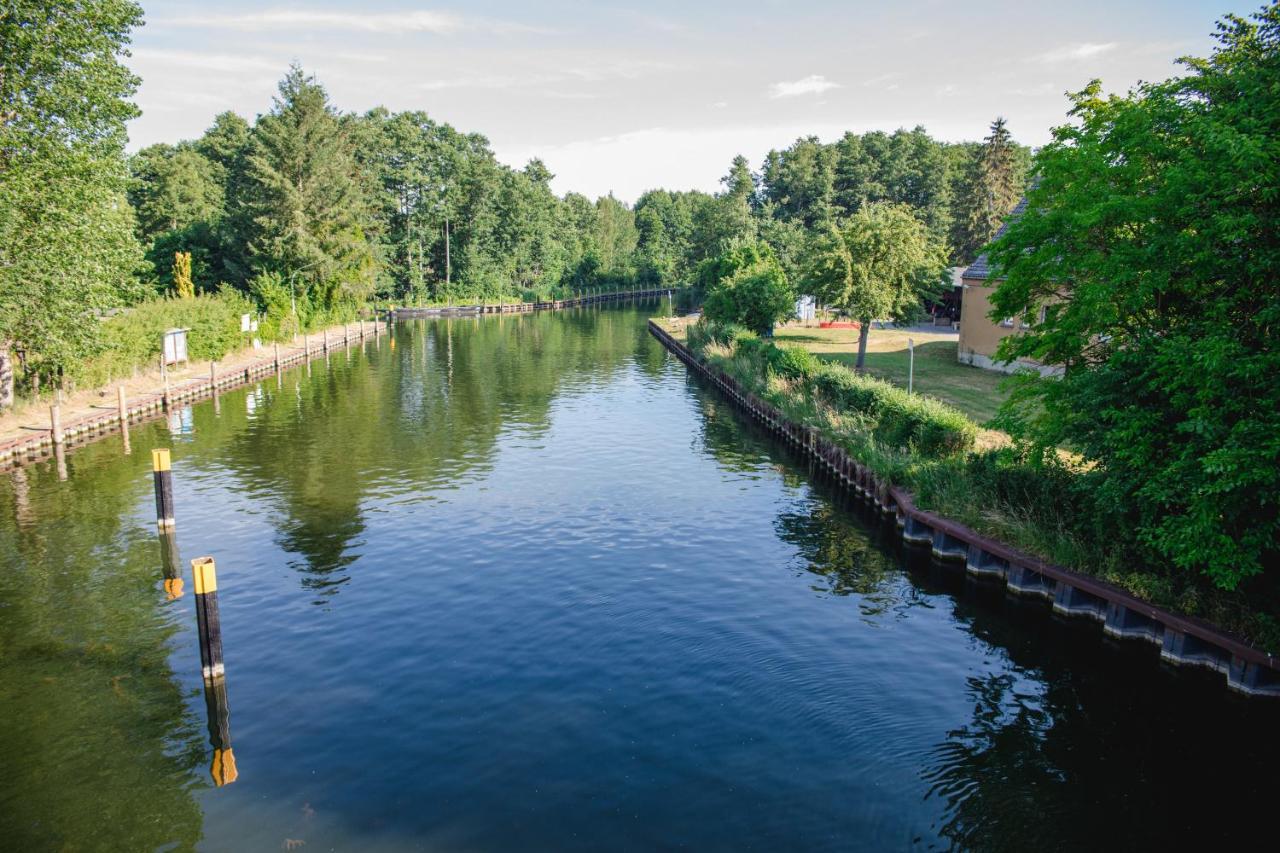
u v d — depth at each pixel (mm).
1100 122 15805
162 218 83875
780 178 116688
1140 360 13742
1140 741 12070
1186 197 12945
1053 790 10898
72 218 27891
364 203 88000
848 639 15227
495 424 34938
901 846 9781
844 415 27453
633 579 18016
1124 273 13688
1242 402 12070
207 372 46406
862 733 12164
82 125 29234
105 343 32250
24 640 15219
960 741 12008
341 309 77938
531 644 14938
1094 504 15867
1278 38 13406
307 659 14422
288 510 22875
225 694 13273
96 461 28516
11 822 10242
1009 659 14547
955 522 19266
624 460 28766
